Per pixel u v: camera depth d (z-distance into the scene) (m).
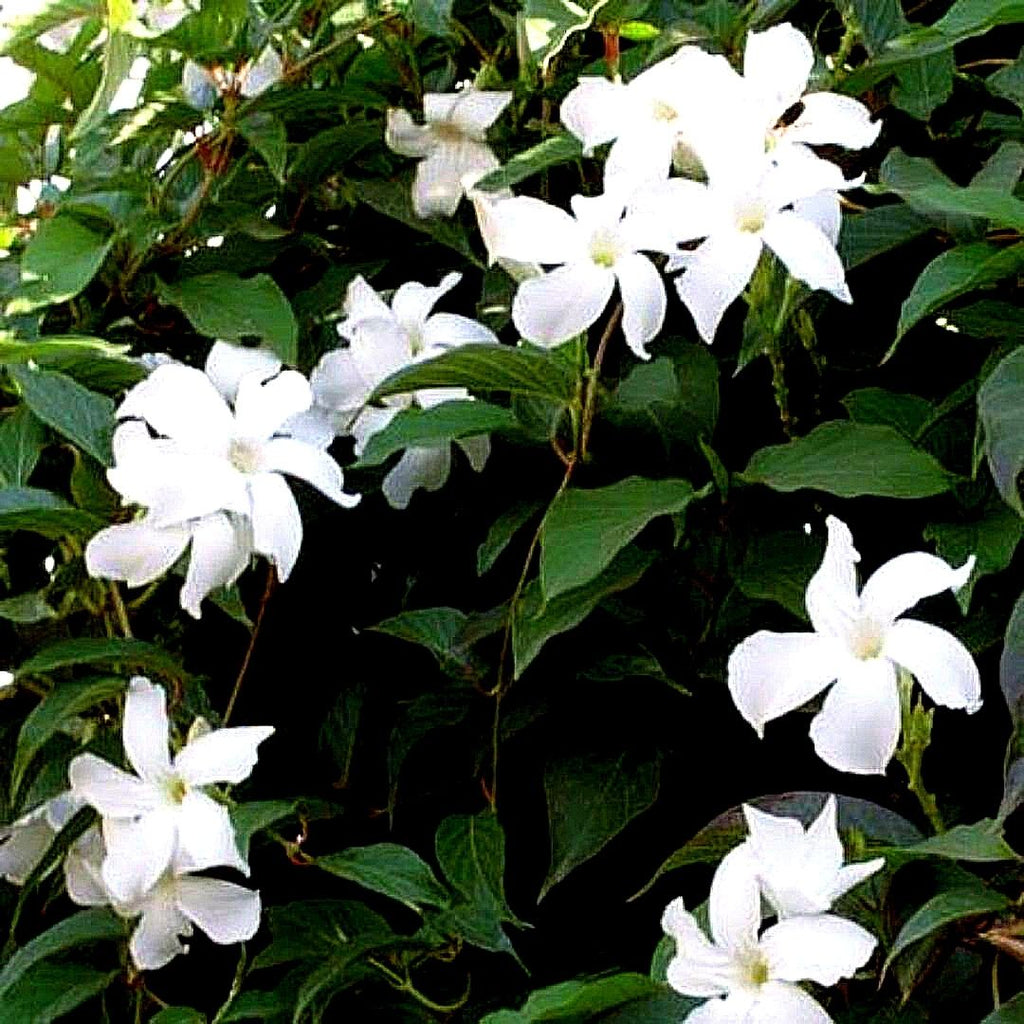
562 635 0.70
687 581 0.69
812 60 0.69
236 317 0.75
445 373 0.66
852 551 0.59
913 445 0.65
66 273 0.75
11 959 0.71
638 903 0.70
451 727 0.73
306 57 0.81
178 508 0.67
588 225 0.67
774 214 0.64
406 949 0.66
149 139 0.84
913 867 0.58
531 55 0.76
